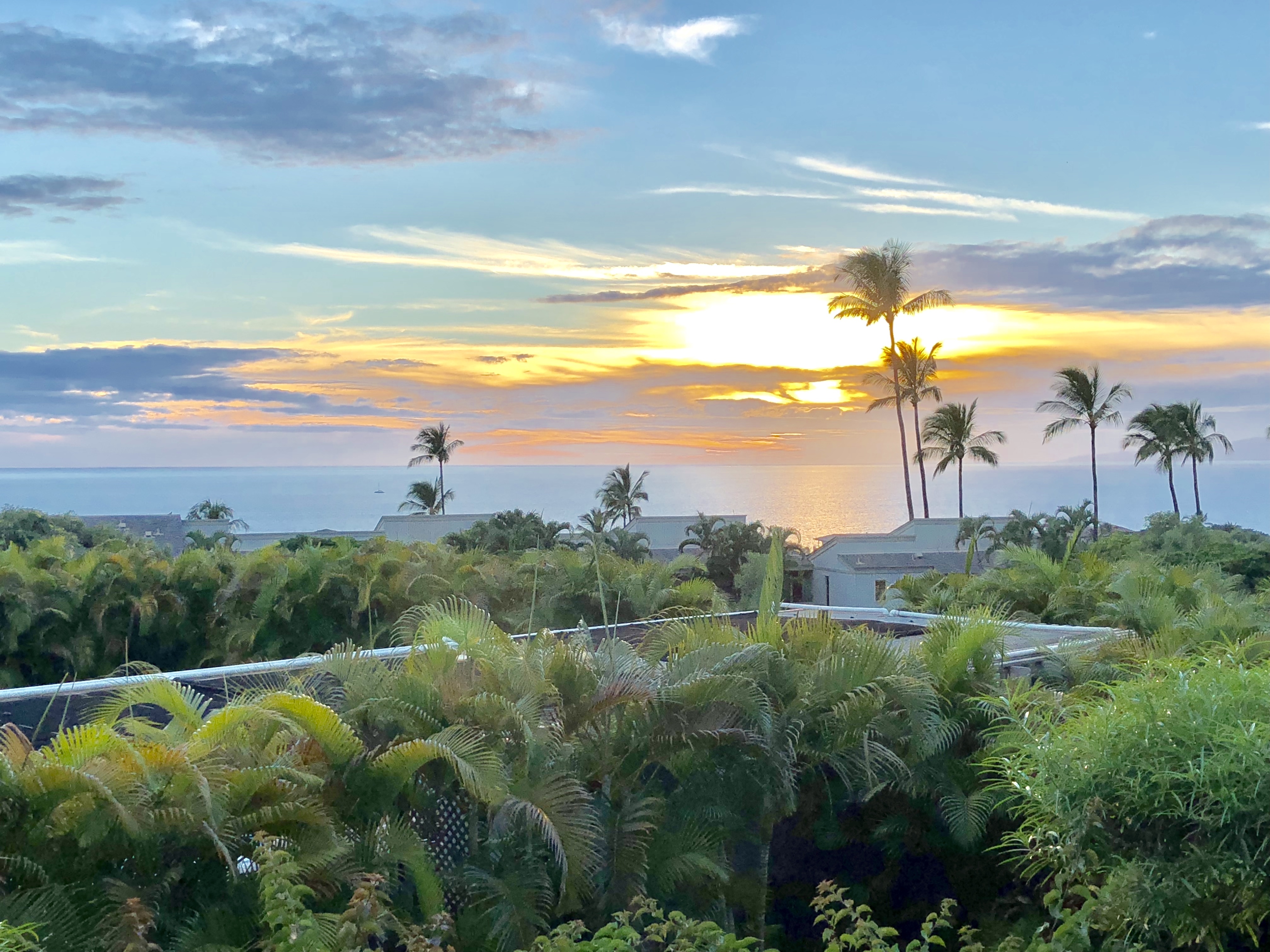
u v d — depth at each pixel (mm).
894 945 3721
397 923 3848
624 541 33094
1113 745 3199
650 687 5203
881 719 5742
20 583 12750
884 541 42312
